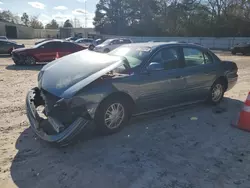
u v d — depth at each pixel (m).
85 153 3.27
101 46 15.84
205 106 5.43
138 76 3.92
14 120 4.43
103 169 2.90
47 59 12.72
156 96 4.21
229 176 2.81
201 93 5.08
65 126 3.21
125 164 3.02
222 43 35.28
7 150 3.31
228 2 39.69
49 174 2.79
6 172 2.81
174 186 2.61
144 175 2.80
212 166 3.01
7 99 5.85
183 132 3.99
